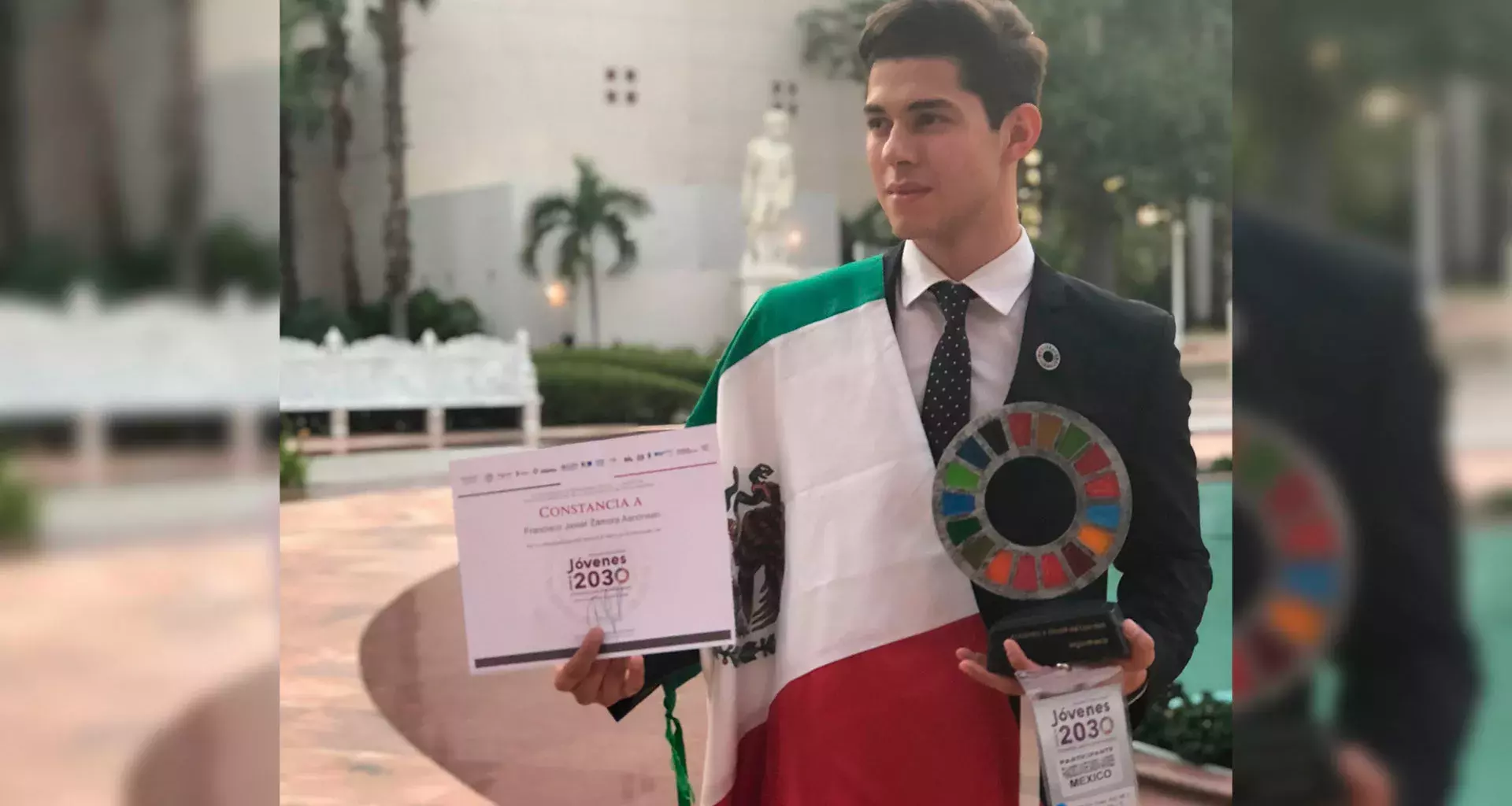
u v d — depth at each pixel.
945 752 1.39
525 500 1.24
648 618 1.23
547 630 1.23
